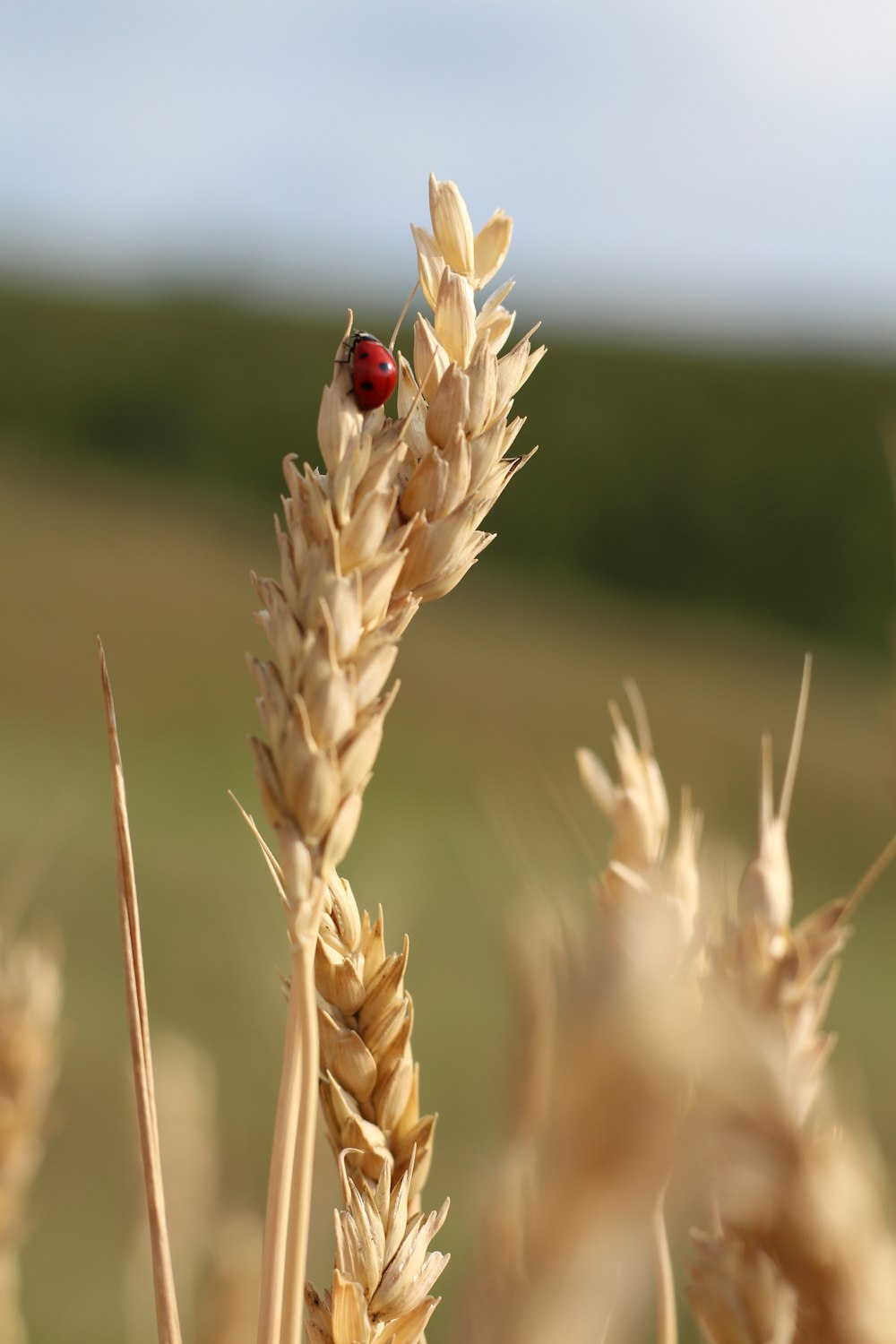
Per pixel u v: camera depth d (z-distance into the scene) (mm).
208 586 21047
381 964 943
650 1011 279
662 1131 275
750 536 26828
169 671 16016
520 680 18016
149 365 30188
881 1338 427
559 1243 280
